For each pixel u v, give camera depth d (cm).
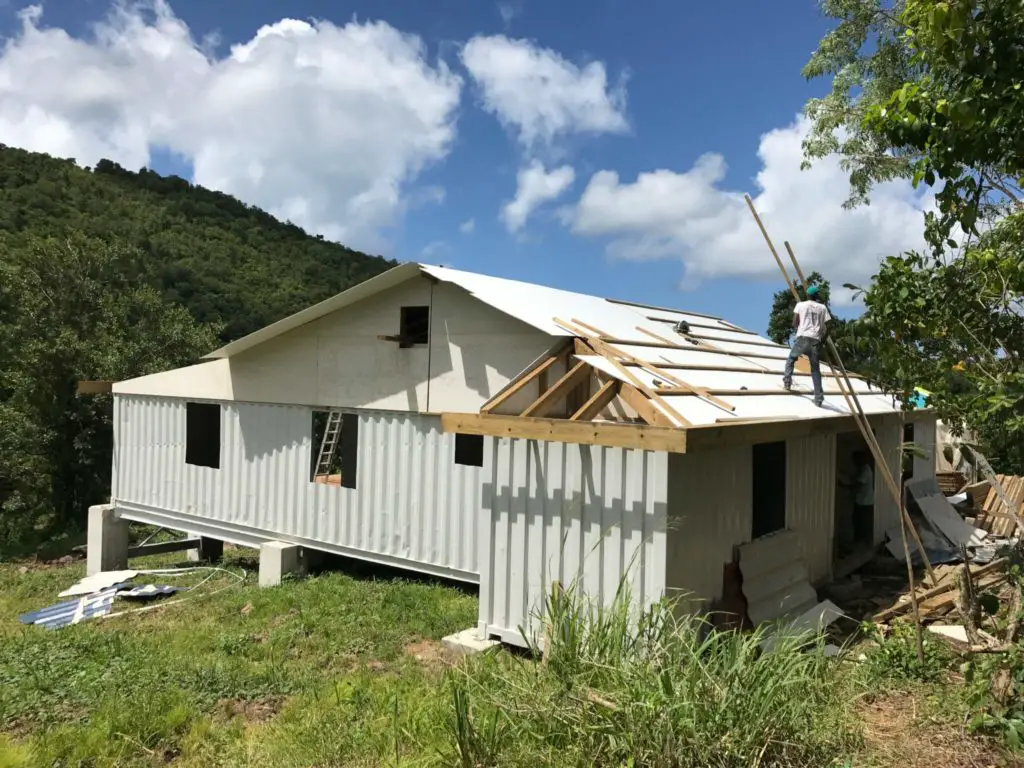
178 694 644
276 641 802
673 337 1102
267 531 1198
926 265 482
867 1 1454
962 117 348
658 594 622
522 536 727
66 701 641
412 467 1029
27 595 1220
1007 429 423
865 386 1166
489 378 945
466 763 421
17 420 1845
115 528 1427
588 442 655
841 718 459
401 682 654
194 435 1323
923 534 1112
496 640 745
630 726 400
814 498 905
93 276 2089
